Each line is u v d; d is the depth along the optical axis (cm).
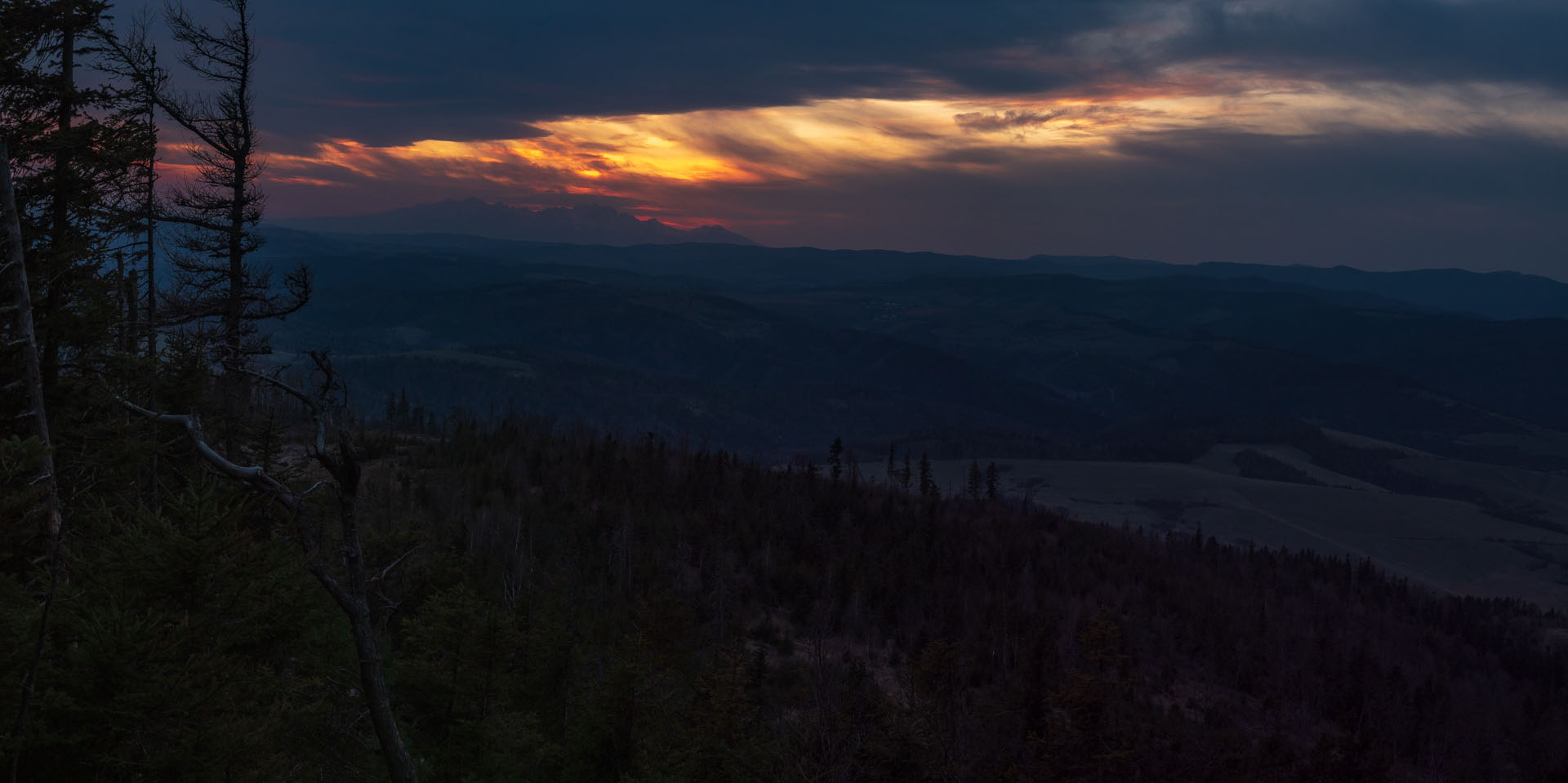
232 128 3578
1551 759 12950
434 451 11931
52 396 2675
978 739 5691
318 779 2269
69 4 2798
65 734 1530
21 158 2745
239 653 2041
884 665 9562
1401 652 17912
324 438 1330
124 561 1672
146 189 3319
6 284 2530
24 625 1523
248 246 3584
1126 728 7581
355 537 1347
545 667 3862
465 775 2986
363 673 1336
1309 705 13062
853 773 3114
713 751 3831
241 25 3556
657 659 4625
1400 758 12256
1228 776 8094
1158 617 15425
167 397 2953
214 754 1598
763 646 8256
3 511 1930
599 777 3459
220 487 1939
